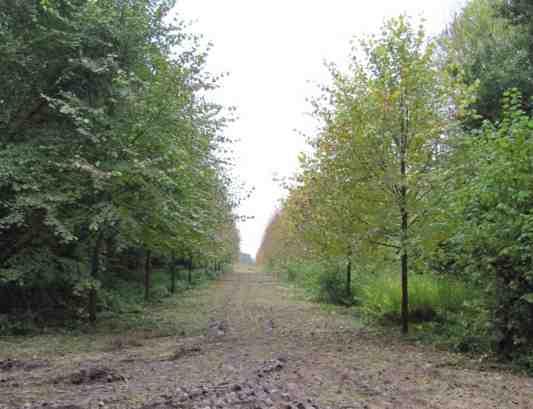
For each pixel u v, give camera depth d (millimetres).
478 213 8688
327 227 11578
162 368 7359
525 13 13984
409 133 10367
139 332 11492
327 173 11266
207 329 12148
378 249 11227
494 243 8055
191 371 7105
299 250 23234
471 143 9836
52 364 7676
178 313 15570
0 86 11914
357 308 16406
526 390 6223
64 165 9938
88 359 8133
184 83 12102
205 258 20734
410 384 6441
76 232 12406
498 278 8242
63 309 13320
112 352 8867
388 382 6516
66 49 11773
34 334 10883
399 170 10172
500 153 8414
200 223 12828
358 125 10375
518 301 7965
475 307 8953
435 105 10438
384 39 10773
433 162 10406
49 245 12875
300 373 6945
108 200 11430
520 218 7605
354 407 5215
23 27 11859
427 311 12102
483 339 8922
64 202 10812
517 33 16219
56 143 11234
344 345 9758
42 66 11852
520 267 7730
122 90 11070
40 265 11609
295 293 24562
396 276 13672
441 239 9719
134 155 10961
